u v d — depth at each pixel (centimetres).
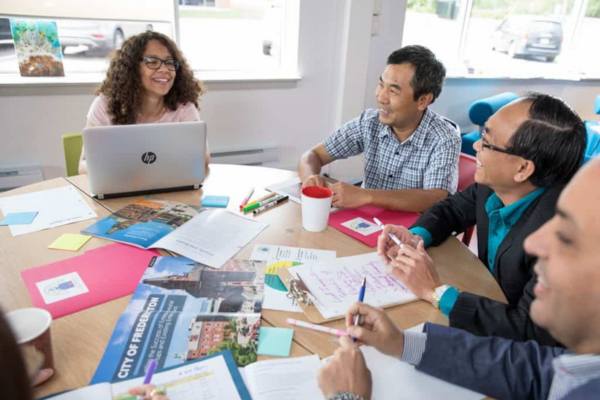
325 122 345
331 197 125
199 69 304
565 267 45
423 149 169
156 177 143
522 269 104
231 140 313
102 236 117
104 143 131
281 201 146
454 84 416
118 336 80
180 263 106
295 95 323
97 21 255
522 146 102
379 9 323
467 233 172
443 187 158
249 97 306
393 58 160
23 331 65
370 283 101
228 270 104
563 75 468
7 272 99
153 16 270
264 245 117
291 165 344
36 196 141
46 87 242
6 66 246
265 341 81
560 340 51
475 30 421
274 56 325
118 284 96
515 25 436
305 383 72
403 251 101
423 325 89
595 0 460
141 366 74
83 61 263
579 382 49
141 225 124
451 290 94
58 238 115
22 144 248
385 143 180
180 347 78
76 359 75
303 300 94
